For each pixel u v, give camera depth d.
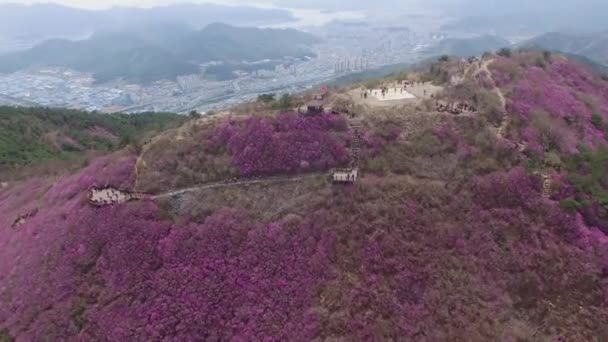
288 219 61.31
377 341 50.28
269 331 53.03
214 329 54.28
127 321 55.62
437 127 70.50
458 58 103.19
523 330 50.91
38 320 58.69
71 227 66.38
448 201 61.09
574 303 53.12
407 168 65.88
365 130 71.56
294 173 67.06
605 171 64.06
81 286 60.09
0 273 67.44
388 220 59.41
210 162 68.62
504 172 63.81
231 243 60.09
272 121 72.06
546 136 70.00
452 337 50.19
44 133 146.62
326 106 78.62
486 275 54.78
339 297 54.16
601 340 50.47
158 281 57.94
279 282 56.31
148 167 70.31
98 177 73.69
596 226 58.59
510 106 75.00
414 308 52.56
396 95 83.62
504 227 58.38
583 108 82.12
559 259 55.62
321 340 51.38
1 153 123.00
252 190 65.31
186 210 64.50
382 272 55.50
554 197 61.38
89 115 176.50
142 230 62.16
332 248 57.94
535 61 96.12
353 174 65.12
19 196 89.31
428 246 57.12
